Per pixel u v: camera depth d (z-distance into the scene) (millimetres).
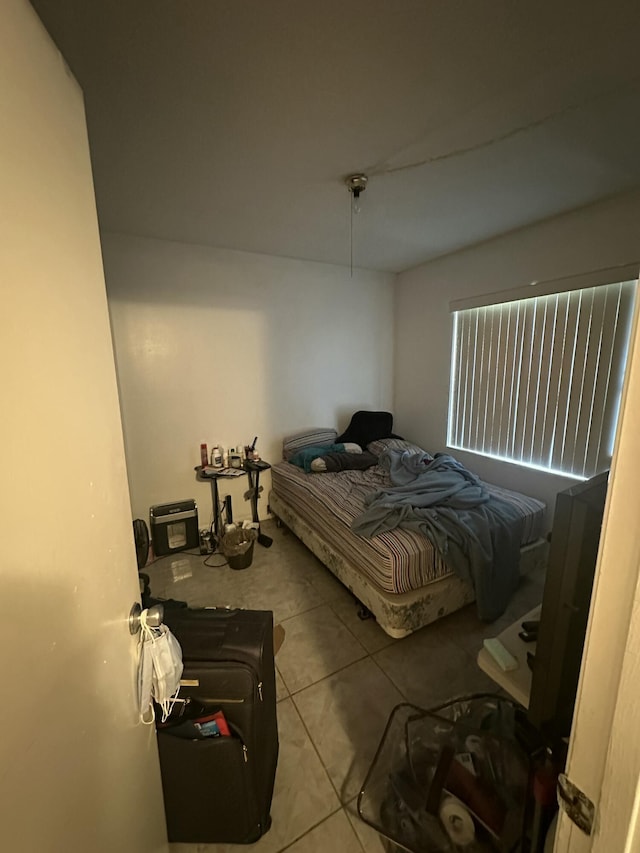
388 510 2051
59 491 522
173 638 849
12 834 385
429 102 1322
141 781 796
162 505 2920
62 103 579
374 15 979
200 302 2908
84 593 582
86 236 655
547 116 1407
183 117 1388
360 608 2105
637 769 344
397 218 2342
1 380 405
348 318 3611
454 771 1006
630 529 342
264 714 1087
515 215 2316
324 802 1168
